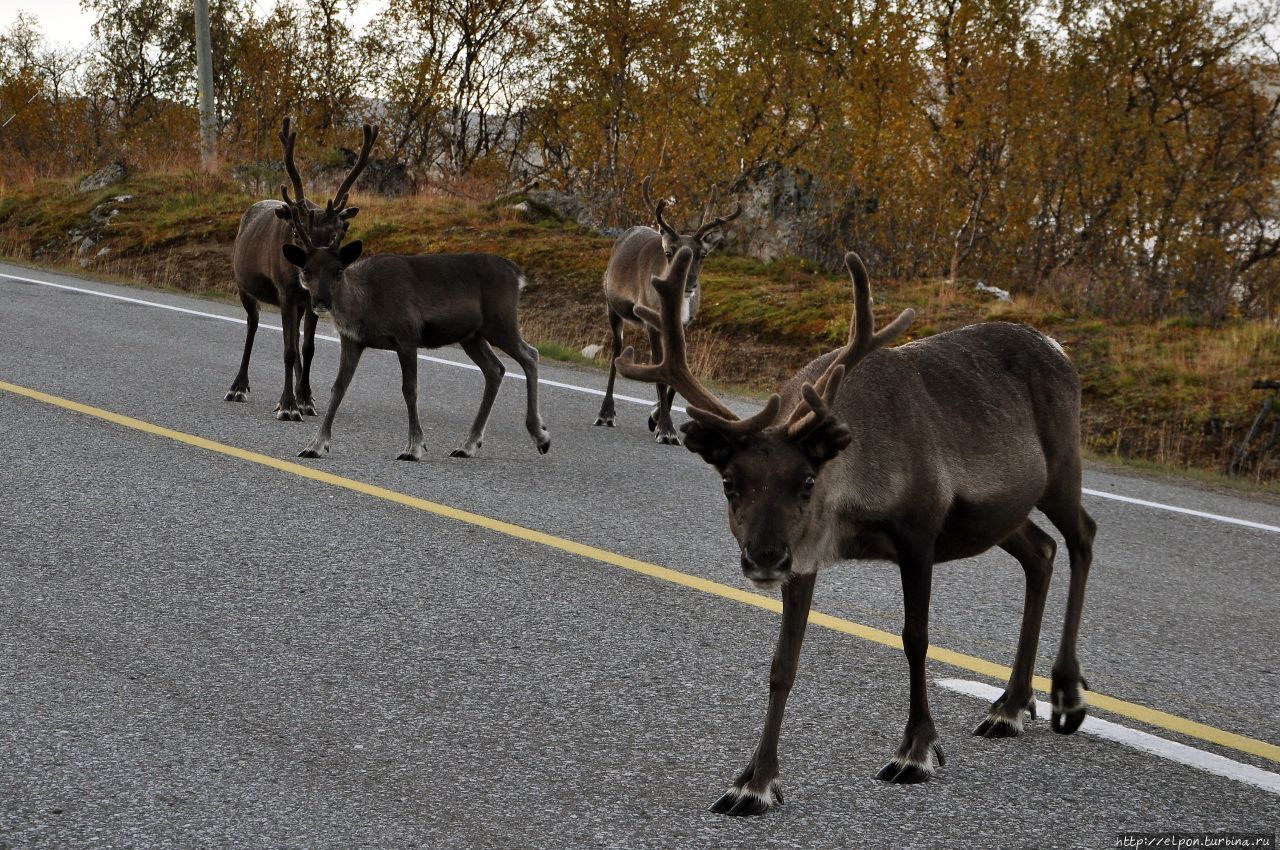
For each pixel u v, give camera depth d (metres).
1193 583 7.36
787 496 3.98
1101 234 22.02
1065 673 5.05
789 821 4.16
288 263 10.80
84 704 4.86
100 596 6.12
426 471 9.19
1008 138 22.64
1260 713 5.33
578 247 21.03
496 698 5.11
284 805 4.12
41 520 7.34
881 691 5.38
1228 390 13.82
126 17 40.34
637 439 11.02
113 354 13.23
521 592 6.50
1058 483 5.23
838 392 4.52
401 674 5.33
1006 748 4.84
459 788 4.30
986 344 5.25
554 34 31.97
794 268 20.48
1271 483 11.19
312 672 5.30
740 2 26.92
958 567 7.40
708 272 19.94
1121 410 13.83
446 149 33.75
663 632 5.98
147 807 4.08
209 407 11.00
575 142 29.80
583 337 17.61
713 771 4.52
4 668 5.19
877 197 22.33
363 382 12.85
